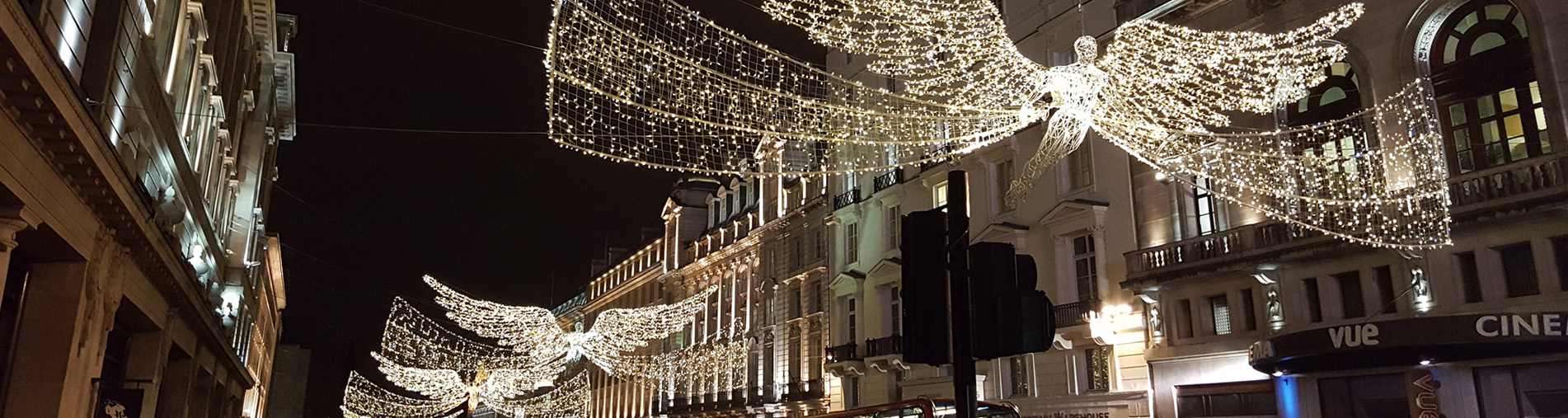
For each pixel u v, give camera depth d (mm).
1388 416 18000
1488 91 18219
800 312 39250
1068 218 25219
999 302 4953
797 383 37625
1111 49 18406
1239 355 20484
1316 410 18859
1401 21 19516
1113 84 15305
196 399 20109
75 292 9867
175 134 13906
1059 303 25062
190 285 14703
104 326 11141
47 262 9844
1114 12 24703
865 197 34562
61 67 7332
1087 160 25484
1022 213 27047
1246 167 21422
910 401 15203
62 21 8742
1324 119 20828
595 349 38062
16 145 7422
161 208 12602
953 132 24734
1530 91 17609
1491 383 16766
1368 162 19578
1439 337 15719
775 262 41938
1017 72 15523
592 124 9398
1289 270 20141
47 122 7578
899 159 32156
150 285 13266
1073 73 14602
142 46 11211
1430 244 17906
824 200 37625
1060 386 24953
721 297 48125
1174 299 22125
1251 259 20297
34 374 9539
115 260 11156
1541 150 17234
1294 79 20812
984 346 4922
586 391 61156
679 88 9914
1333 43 20484
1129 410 22719
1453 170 18578
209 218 18297
